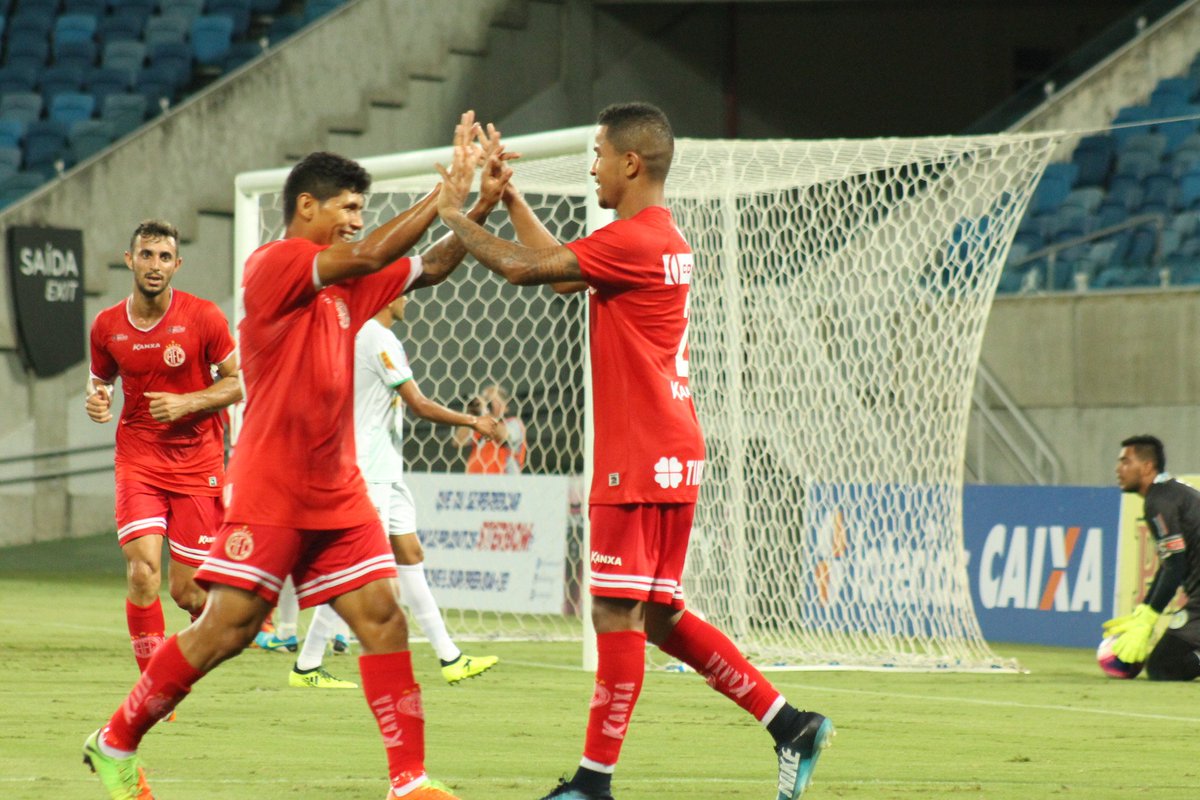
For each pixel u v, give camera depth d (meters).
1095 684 28.70
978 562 39.84
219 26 74.69
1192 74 62.84
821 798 15.44
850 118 82.94
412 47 73.31
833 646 33.22
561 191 37.62
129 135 66.44
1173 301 51.19
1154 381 51.50
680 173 33.47
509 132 76.62
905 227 33.78
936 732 21.14
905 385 33.38
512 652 33.72
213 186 68.31
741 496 33.50
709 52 82.69
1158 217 55.00
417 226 13.66
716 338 33.91
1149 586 30.52
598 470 14.37
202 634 13.61
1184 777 17.19
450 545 37.97
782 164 32.09
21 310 63.12
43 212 63.94
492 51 76.00
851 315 34.16
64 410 64.94
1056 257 55.28
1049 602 38.09
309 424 13.59
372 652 13.83
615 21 79.75
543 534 36.44
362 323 14.04
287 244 13.60
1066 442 53.41
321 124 70.88
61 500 65.25
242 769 16.78
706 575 33.44
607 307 14.34
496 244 14.05
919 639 32.50
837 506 33.69
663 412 14.22
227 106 68.56
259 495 13.57
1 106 72.31
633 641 14.23
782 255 34.66
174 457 22.06
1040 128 62.84
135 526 21.55
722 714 22.55
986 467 53.94
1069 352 53.38
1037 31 81.62
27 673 26.78
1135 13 64.12
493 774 16.78
